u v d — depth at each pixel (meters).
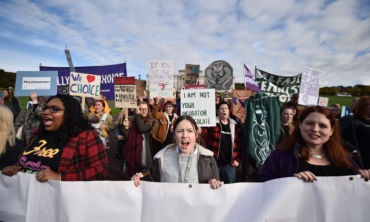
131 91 4.32
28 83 4.30
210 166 2.06
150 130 3.94
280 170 1.84
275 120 3.47
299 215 1.64
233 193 1.71
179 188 1.72
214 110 3.51
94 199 1.72
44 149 1.88
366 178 1.60
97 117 4.76
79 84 4.93
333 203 1.60
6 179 1.80
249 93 5.42
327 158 1.80
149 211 1.72
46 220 1.73
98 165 1.93
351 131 2.77
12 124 2.04
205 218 1.70
